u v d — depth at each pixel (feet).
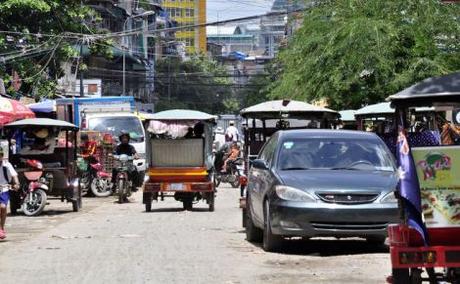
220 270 40.45
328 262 42.88
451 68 102.47
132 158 90.94
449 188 30.58
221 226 61.87
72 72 199.00
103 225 63.36
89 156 98.07
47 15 136.15
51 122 75.41
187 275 38.96
